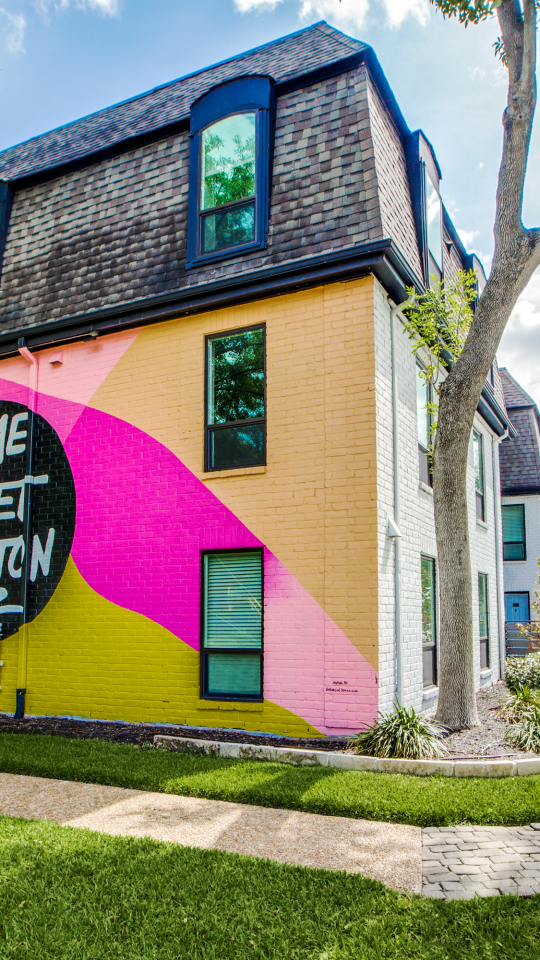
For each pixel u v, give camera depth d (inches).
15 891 151.0
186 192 382.3
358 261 323.6
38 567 396.2
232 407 355.3
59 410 405.4
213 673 342.3
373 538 311.3
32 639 390.0
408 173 411.8
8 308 426.6
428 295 352.5
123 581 368.8
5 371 430.0
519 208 319.6
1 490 416.2
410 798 210.4
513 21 317.1
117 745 294.2
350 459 321.1
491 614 588.4
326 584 317.4
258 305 352.8
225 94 376.5
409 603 353.4
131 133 429.4
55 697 377.7
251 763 261.1
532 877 161.3
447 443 327.0
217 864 164.1
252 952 127.2
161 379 375.2
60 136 523.5
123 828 194.7
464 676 320.8
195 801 220.8
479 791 218.8
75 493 392.5
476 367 322.0
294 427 335.3
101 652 369.1
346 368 327.9
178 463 362.9
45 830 187.8
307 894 148.6
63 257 416.8
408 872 163.9
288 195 349.4
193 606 347.6
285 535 329.1
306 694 313.4
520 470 831.7
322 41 405.7
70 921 138.6
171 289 366.3
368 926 135.6
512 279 318.0
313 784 227.6
